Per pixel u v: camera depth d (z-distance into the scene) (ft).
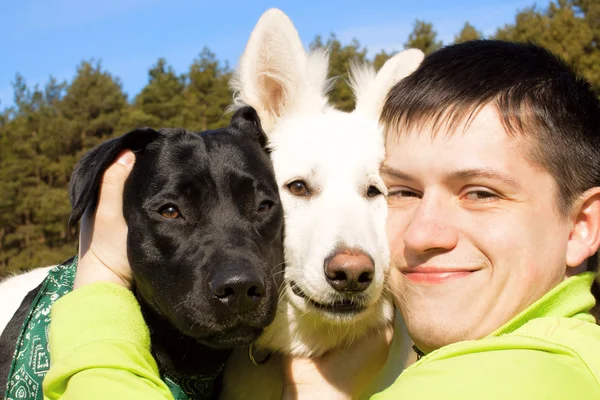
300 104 2.88
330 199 2.53
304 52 2.92
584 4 21.61
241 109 2.63
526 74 1.96
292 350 2.56
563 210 1.93
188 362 2.32
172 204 2.25
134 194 2.29
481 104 1.91
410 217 2.11
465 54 2.07
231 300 2.10
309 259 2.42
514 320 1.90
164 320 2.29
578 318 1.93
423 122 1.99
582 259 1.97
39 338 2.17
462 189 1.94
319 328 2.53
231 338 2.16
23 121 23.86
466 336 1.95
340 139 2.63
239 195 2.33
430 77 2.02
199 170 2.29
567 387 1.68
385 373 2.67
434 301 1.98
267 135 2.78
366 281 2.35
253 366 2.55
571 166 1.93
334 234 2.40
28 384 2.14
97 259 2.26
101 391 1.77
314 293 2.40
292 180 2.60
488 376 1.70
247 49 2.83
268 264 2.28
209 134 2.49
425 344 2.03
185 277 2.19
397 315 2.75
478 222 1.91
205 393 2.39
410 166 2.02
